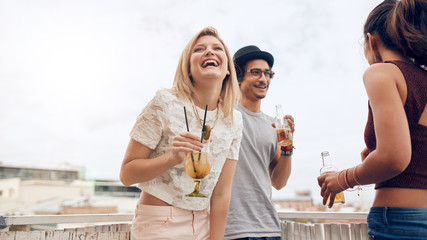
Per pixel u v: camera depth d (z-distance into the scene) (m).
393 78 0.95
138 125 1.29
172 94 1.35
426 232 0.91
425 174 0.94
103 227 1.74
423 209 0.92
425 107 0.95
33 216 1.55
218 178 1.48
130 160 1.29
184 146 1.12
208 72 1.31
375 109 0.94
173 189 1.30
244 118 1.94
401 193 0.95
